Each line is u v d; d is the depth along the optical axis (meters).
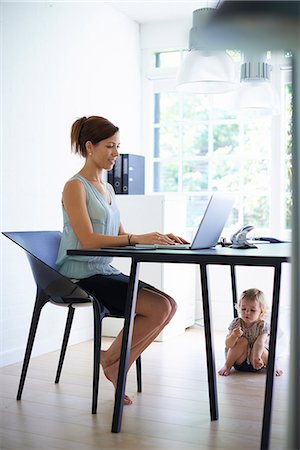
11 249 3.70
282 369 3.55
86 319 4.54
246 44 0.42
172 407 2.82
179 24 5.18
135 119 5.27
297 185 0.46
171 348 4.21
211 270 4.99
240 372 3.55
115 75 4.93
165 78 5.27
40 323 4.00
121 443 2.33
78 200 2.79
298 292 0.46
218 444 2.31
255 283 4.86
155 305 2.71
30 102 3.87
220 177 5.16
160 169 5.37
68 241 2.87
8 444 2.32
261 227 5.01
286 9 0.41
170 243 2.64
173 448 2.27
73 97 4.35
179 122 5.28
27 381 3.31
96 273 2.87
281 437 2.33
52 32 4.09
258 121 5.00
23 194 3.81
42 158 4.00
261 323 3.52
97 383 2.72
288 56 0.43
